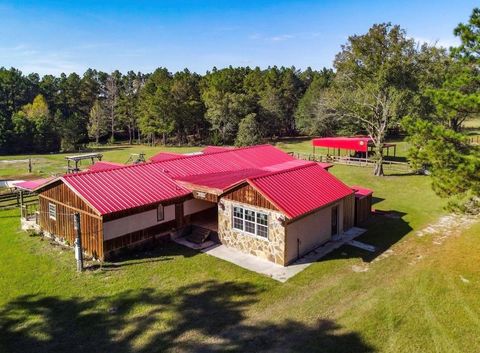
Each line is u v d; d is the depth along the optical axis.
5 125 67.81
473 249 17.48
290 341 10.88
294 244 16.66
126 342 11.00
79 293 14.01
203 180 20.52
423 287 13.90
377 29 34.09
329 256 17.17
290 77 89.12
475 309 12.30
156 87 84.94
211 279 15.00
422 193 29.53
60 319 12.29
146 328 11.69
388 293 13.53
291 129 89.69
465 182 13.85
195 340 11.02
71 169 35.91
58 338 11.27
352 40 35.44
